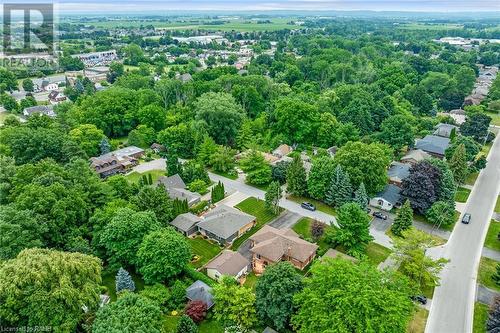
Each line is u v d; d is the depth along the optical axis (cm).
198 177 7512
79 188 5466
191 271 4781
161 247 4519
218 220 5766
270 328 3872
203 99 9831
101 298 4312
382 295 3341
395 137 8725
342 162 6569
